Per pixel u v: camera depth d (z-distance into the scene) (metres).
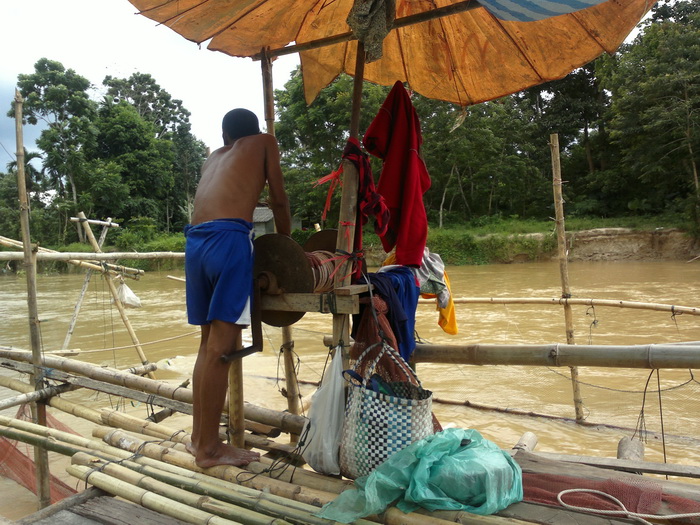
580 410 5.72
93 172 41.12
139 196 45.25
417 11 3.45
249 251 2.70
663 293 14.68
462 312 12.38
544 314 11.80
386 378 2.80
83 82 42.34
